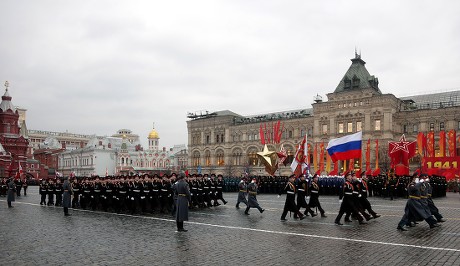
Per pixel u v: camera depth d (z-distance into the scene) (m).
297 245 18.11
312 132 106.81
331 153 40.91
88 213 32.44
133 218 28.62
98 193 35.66
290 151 110.00
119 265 14.57
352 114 98.31
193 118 140.12
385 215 29.69
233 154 122.50
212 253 16.52
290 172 107.94
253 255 16.09
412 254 16.12
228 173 118.50
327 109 102.44
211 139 128.12
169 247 17.77
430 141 63.50
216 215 30.39
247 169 106.00
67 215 30.64
